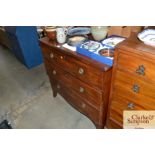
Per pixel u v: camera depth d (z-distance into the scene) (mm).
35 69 3010
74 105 1921
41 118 2029
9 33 2742
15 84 2672
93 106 1584
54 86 2127
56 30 1572
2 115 2117
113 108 1448
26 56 2865
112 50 1333
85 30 1703
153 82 1026
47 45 1641
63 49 1491
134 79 1123
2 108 2230
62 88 1938
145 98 1140
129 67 1101
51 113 2086
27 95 2424
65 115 2043
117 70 1192
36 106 2213
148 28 1210
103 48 1370
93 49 1365
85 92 1572
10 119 2047
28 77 2816
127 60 1084
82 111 1838
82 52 1387
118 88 1281
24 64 3139
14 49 3133
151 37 1099
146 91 1103
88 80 1442
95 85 1401
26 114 2104
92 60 1314
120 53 1098
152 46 1011
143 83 1086
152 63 963
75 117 2004
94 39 1535
